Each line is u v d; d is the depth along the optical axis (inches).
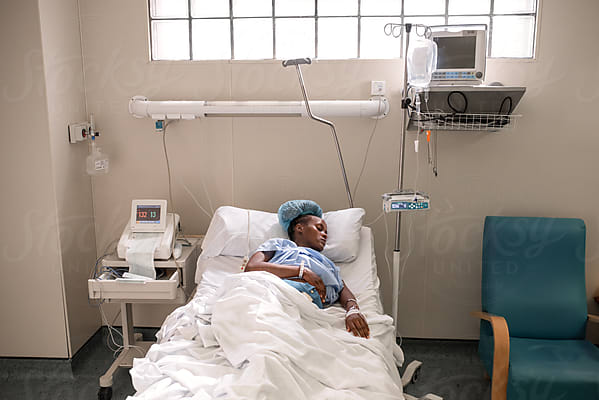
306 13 108.6
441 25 100.2
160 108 103.2
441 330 114.9
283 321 68.4
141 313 117.0
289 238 99.0
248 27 109.7
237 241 97.0
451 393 96.8
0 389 98.7
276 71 106.0
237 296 71.7
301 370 63.1
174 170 111.0
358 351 70.1
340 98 106.1
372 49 109.3
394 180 108.9
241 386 56.5
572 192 105.9
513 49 106.3
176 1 109.2
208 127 108.9
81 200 108.0
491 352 90.9
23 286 101.3
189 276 102.9
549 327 94.2
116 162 111.0
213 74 106.7
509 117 100.6
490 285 96.7
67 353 103.5
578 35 100.0
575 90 101.9
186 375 62.6
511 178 106.7
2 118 95.3
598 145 103.4
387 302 114.0
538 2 100.0
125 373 102.5
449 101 92.4
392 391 63.3
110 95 108.3
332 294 86.2
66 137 101.4
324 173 109.7
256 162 110.0
